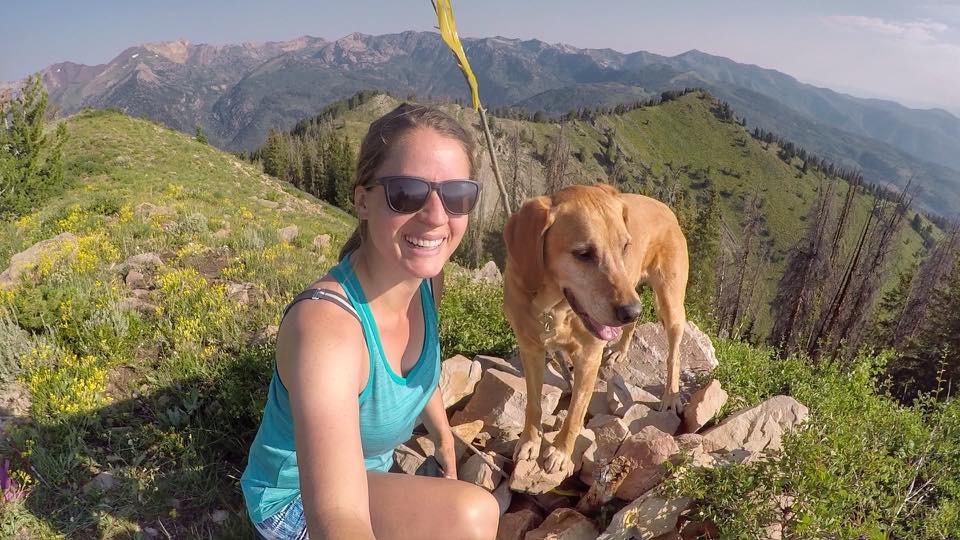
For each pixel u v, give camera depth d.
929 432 1.83
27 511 1.32
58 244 3.13
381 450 0.95
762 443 1.48
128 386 1.86
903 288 20.31
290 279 2.85
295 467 0.90
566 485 1.47
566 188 1.35
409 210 0.77
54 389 1.72
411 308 0.94
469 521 0.85
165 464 1.53
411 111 0.79
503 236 1.36
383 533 0.86
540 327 1.34
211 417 1.69
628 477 1.32
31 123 9.56
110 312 2.16
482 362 1.92
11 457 1.47
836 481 1.26
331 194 38.06
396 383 0.86
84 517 1.34
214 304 2.34
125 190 8.66
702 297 21.05
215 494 1.45
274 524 0.94
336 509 0.63
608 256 1.23
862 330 19.77
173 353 1.99
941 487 1.57
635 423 1.60
